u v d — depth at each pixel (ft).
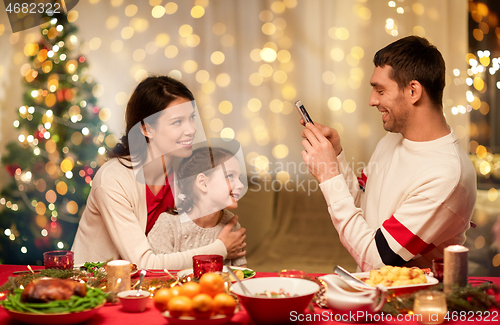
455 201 4.65
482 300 3.31
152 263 5.01
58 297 3.08
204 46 16.89
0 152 13.82
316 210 14.73
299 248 12.91
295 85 17.07
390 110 5.06
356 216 4.89
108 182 5.25
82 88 11.33
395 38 16.38
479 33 13.84
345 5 16.71
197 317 2.93
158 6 16.35
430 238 4.69
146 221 5.46
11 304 3.10
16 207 11.17
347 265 11.72
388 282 3.57
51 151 11.09
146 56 16.20
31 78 11.38
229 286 3.54
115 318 3.24
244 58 17.11
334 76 16.85
